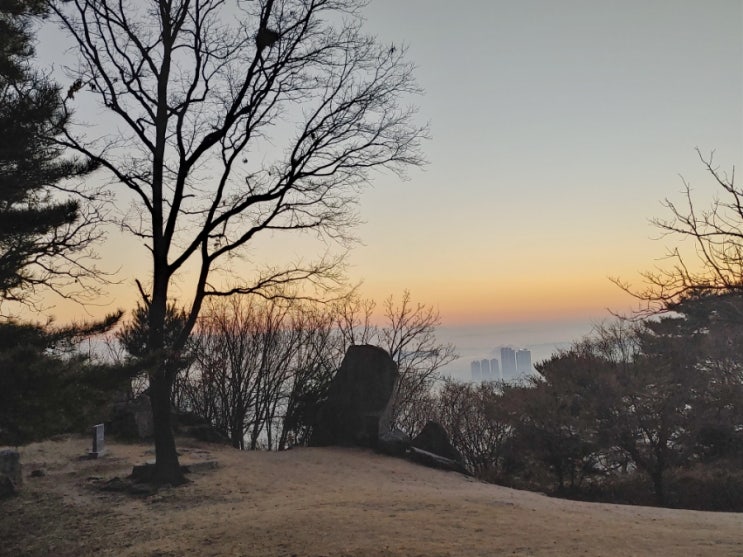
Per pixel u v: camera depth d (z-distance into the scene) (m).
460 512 10.20
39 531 10.74
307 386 25.00
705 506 20.44
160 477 13.62
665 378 21.67
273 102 15.10
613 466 23.61
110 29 14.20
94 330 11.50
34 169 12.34
